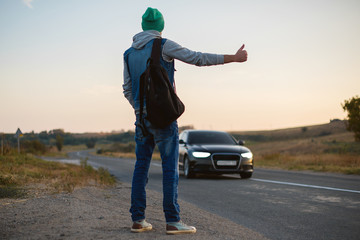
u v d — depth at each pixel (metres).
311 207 5.77
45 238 2.93
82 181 8.92
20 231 3.22
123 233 3.19
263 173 13.59
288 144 73.81
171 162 3.30
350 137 74.75
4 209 4.54
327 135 90.19
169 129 3.22
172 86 3.21
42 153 58.34
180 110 3.21
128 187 8.58
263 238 3.64
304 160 19.36
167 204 3.29
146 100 3.09
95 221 3.78
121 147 98.44
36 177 9.57
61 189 6.91
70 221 3.73
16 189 6.55
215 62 3.14
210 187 8.81
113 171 15.83
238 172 11.11
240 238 3.47
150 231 3.36
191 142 12.27
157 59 3.14
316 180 10.42
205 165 10.97
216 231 3.73
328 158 18.92
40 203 5.09
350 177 11.45
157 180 11.09
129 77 3.40
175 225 3.28
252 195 7.29
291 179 10.84
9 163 14.11
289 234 3.92
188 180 10.80
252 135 106.56
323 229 4.19
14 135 27.64
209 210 5.53
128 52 3.36
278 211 5.43
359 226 4.36
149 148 3.42
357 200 6.47
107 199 6.14
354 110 36.94
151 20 3.30
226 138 12.70
